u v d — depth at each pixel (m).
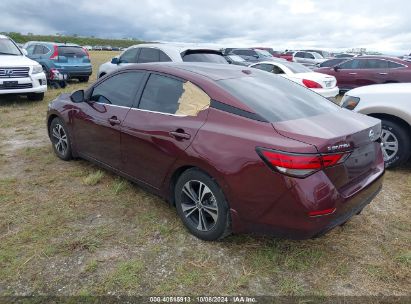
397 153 4.94
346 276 2.82
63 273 2.75
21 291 2.56
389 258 3.06
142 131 3.49
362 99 5.14
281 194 2.58
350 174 2.81
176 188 3.30
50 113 5.01
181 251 3.06
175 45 9.02
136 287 2.63
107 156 4.09
